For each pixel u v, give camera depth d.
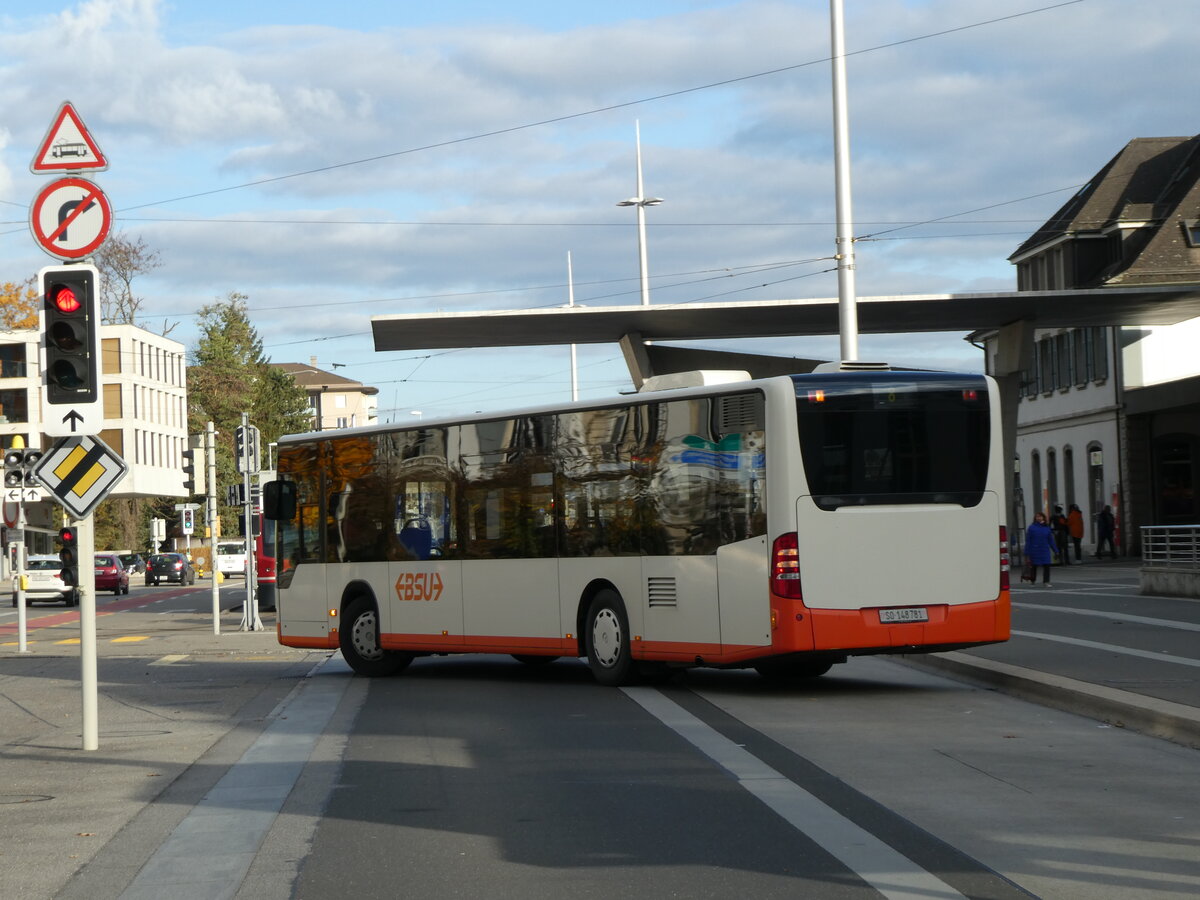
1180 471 56.75
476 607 19.06
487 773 11.08
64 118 12.98
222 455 124.31
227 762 12.05
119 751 12.83
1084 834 8.42
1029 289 67.31
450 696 17.27
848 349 28.50
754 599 15.70
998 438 16.16
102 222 13.00
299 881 7.62
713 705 15.45
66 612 48.66
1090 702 13.99
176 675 21.27
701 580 16.31
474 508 19.12
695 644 16.36
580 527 17.80
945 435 15.97
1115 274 59.38
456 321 38.22
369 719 14.95
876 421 15.76
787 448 15.50
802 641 15.38
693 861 7.85
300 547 21.52
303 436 21.56
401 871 7.80
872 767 10.97
